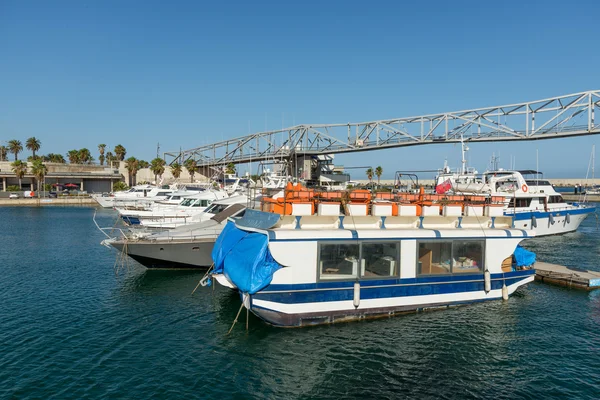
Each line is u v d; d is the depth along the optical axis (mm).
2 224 44781
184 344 11945
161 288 17672
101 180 104938
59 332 12867
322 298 12328
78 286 18312
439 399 9344
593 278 17734
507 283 14750
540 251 29375
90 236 35312
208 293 16969
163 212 33625
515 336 12578
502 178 35344
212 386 9758
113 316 14297
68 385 9719
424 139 95812
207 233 20516
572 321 13961
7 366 10617
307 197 12875
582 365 10930
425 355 11297
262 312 11969
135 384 9789
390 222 13688
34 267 22391
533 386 9891
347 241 12453
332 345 11703
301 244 11969
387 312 13094
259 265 11688
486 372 10508
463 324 13172
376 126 104562
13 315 14453
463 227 14555
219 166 126000
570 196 98750
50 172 97812
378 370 10523
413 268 13188
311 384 9898
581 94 75062
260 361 10922
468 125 91688
